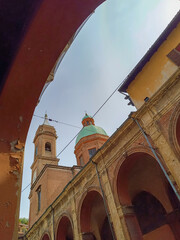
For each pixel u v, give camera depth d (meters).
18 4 1.72
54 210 17.86
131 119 11.38
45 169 24.84
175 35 11.35
